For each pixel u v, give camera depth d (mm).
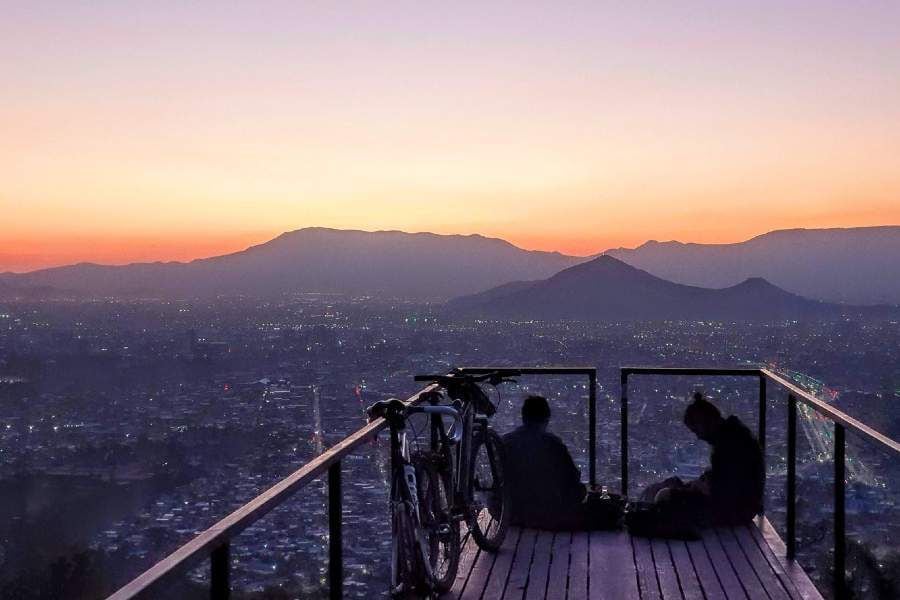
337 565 3604
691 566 5035
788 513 5168
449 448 4902
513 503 5863
